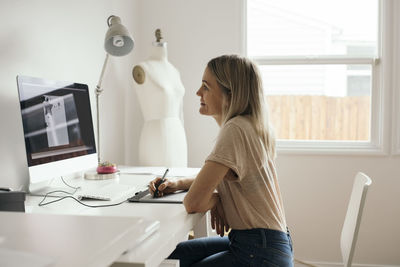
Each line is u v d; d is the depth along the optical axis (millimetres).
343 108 2766
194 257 1438
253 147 1194
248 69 1275
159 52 2379
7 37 1426
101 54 2207
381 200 2643
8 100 1438
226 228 1350
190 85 2807
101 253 530
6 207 929
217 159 1136
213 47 2771
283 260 1156
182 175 1851
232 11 2740
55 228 626
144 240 915
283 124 2818
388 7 2561
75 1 1911
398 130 2600
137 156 2781
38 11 1604
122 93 2518
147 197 1365
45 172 1379
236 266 1187
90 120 1770
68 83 1592
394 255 2650
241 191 1198
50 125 1435
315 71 2768
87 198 1362
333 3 2738
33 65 1578
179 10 2795
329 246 2703
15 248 529
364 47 2727
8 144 1437
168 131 2264
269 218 1188
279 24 2797
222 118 1368
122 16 2510
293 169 2715
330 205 2693
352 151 2635
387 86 2588
